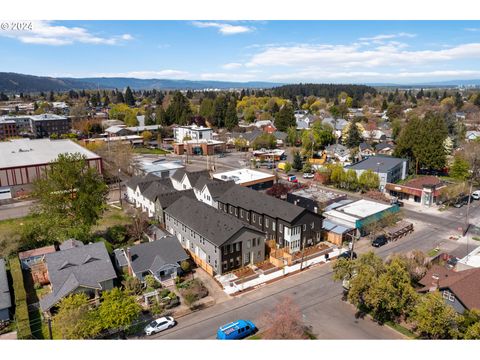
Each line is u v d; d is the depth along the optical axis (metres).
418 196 73.81
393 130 136.25
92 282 39.38
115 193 80.75
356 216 58.03
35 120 148.25
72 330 30.00
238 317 36.69
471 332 27.62
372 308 36.56
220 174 83.81
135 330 34.59
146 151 129.00
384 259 47.44
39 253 47.16
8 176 76.00
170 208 56.69
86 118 175.00
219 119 172.25
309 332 33.88
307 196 70.00
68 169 53.72
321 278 44.41
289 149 130.88
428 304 29.72
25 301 37.28
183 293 40.00
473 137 128.50
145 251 44.84
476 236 57.12
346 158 107.19
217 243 44.34
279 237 52.66
